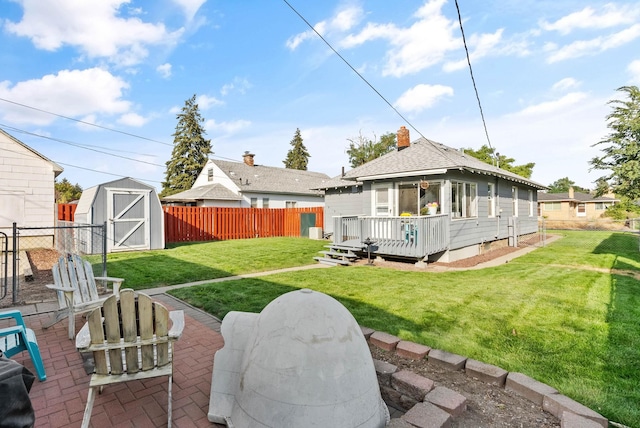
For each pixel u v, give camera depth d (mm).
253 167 27859
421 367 3387
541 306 5414
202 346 4000
